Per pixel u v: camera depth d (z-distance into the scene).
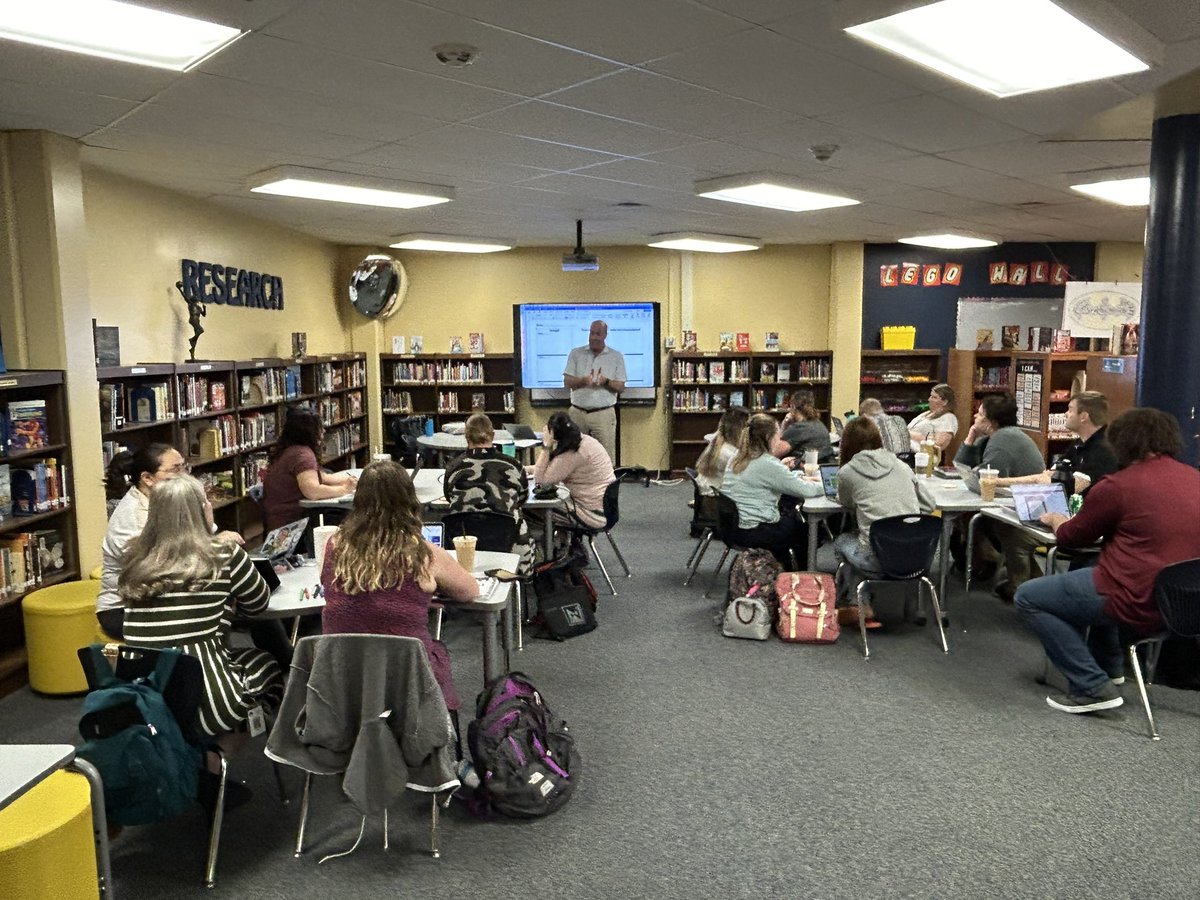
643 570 5.99
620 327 9.90
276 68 3.30
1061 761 3.19
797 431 6.74
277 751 2.44
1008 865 2.54
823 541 6.42
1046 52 3.20
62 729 3.50
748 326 10.14
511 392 10.07
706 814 2.84
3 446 3.91
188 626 2.55
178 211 6.01
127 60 3.16
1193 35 3.06
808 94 3.77
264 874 2.53
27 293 4.26
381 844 2.69
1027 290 9.91
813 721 3.55
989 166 5.38
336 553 2.65
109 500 4.71
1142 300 4.43
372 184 5.52
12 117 3.95
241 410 6.49
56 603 3.79
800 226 8.21
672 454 10.04
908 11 2.78
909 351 9.74
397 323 10.10
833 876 2.49
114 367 4.66
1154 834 2.70
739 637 4.56
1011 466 5.15
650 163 5.26
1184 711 3.62
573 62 3.29
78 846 1.97
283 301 7.93
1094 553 4.05
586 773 3.11
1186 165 4.13
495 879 2.50
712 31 2.96
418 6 2.70
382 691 2.40
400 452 9.12
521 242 9.32
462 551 3.30
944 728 3.48
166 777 2.28
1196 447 4.32
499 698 2.98
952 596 5.30
